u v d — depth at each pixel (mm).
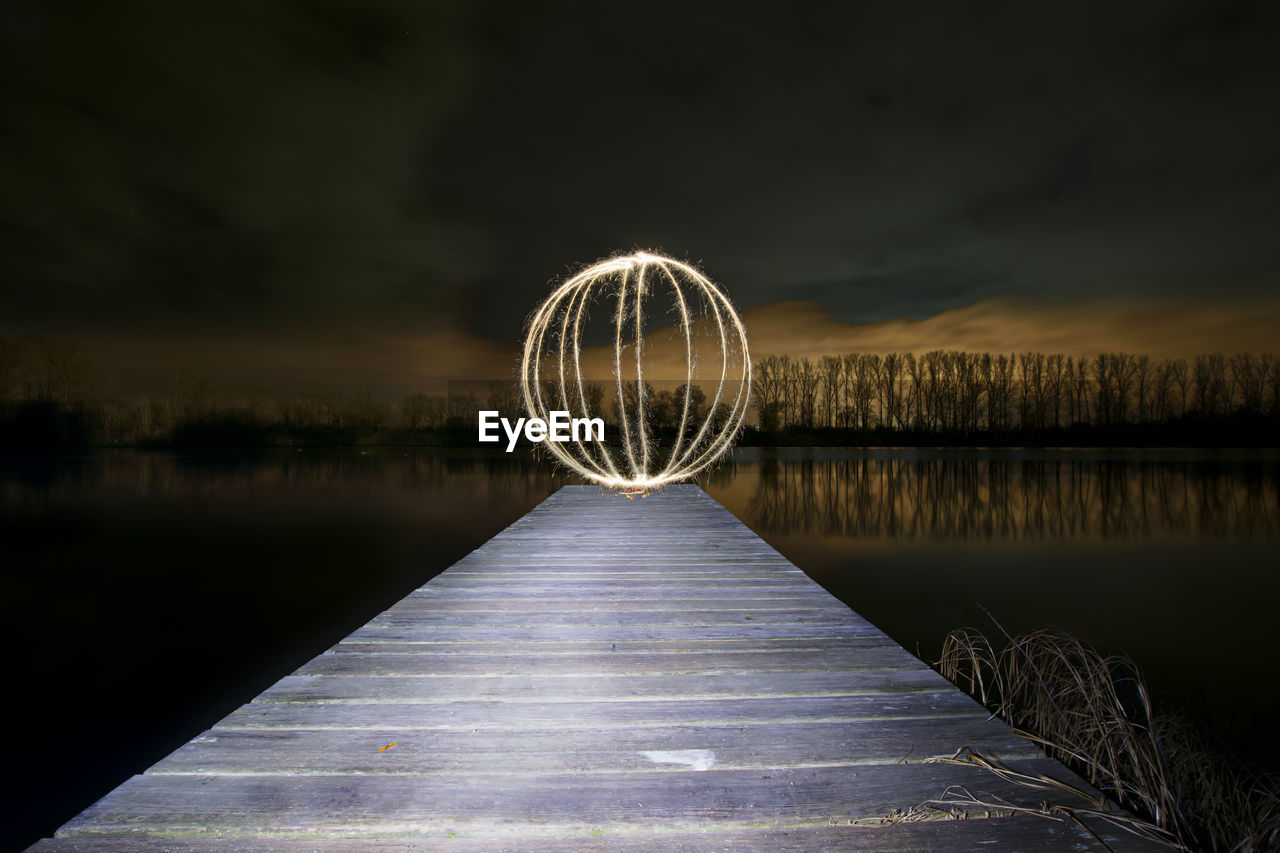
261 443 41750
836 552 10469
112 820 1284
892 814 1320
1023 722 2502
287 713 1797
